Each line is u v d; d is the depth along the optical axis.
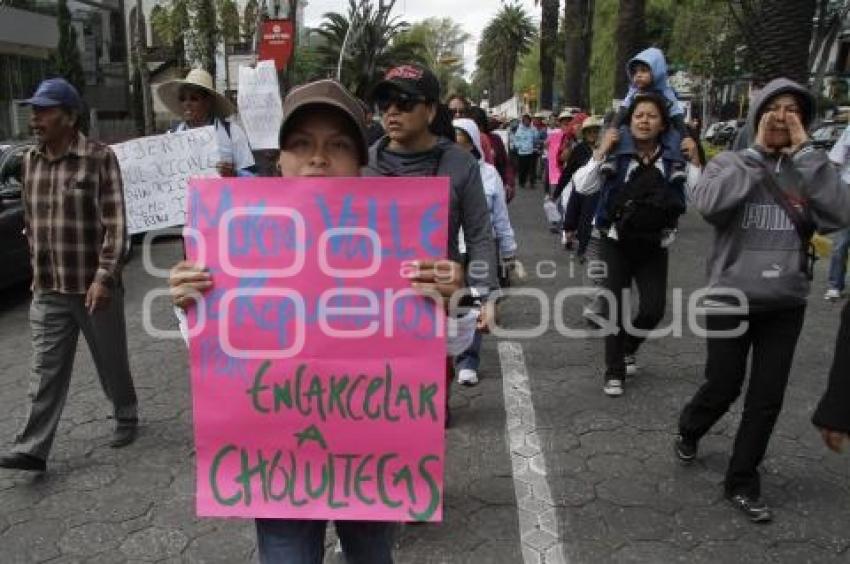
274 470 2.08
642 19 13.24
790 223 3.16
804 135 3.13
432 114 2.98
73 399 4.82
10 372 5.50
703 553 3.04
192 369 2.08
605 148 4.46
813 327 6.11
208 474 2.09
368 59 24.72
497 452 3.94
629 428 4.23
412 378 2.04
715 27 31.56
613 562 2.98
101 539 3.20
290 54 14.23
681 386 4.87
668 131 4.42
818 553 3.04
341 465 2.07
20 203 7.88
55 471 3.82
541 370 5.20
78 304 3.79
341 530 2.18
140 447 4.08
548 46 27.22
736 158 3.19
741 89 44.06
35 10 28.14
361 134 2.10
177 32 21.00
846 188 3.12
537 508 3.38
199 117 5.27
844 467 3.76
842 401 2.24
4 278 7.50
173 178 5.09
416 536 3.17
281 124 2.07
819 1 18.53
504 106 39.94
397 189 2.03
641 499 3.45
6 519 3.37
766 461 3.83
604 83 38.97
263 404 2.07
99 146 3.79
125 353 4.01
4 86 26.41
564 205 7.60
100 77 33.16
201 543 3.16
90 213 3.73
